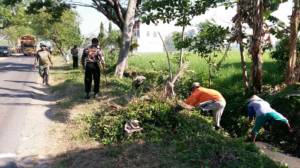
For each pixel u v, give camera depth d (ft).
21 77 77.15
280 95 41.27
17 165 26.78
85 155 27.63
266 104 35.68
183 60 65.41
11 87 60.90
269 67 61.77
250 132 38.60
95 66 45.32
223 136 32.86
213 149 26.86
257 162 26.50
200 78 56.85
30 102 47.50
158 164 24.89
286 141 36.42
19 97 51.03
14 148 30.07
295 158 32.81
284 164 29.55
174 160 25.57
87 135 32.19
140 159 25.89
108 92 48.55
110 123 32.17
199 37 54.95
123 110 33.99
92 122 34.55
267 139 37.86
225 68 63.52
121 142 30.17
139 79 52.85
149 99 36.11
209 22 54.29
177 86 48.93
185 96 47.62
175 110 34.96
